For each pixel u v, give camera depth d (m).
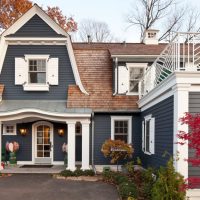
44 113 15.65
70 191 11.55
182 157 9.33
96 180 13.78
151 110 13.92
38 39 17.80
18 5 26.00
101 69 18.86
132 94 17.78
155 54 17.34
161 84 11.18
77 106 16.94
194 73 9.29
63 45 18.09
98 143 17.22
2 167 16.06
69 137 15.60
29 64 18.00
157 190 8.41
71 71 18.06
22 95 17.88
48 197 10.62
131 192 10.38
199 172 9.51
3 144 17.95
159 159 12.14
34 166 17.25
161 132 11.82
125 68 17.84
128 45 21.55
